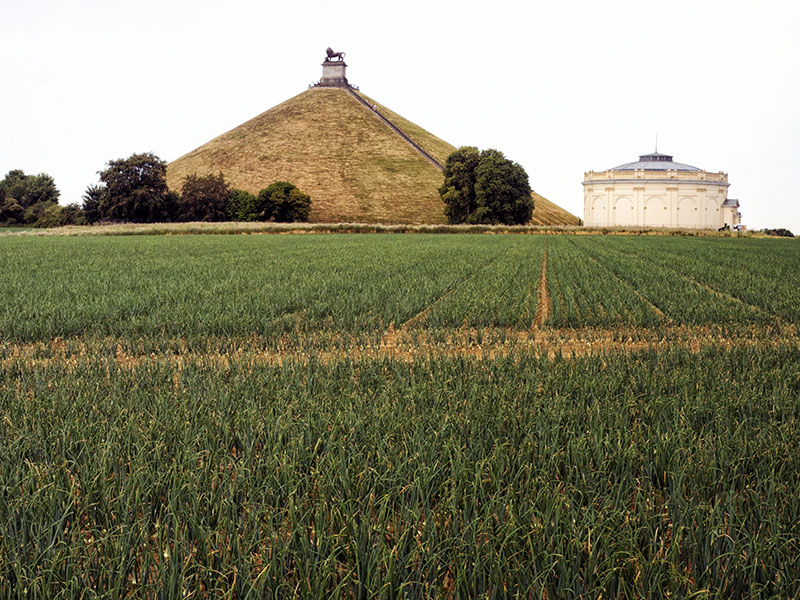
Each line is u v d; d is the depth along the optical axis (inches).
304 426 259.9
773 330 582.9
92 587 168.1
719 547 178.7
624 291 829.2
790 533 181.2
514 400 305.1
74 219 4350.4
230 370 386.6
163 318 607.5
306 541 175.2
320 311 649.6
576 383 337.1
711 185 5032.0
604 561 168.9
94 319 616.4
